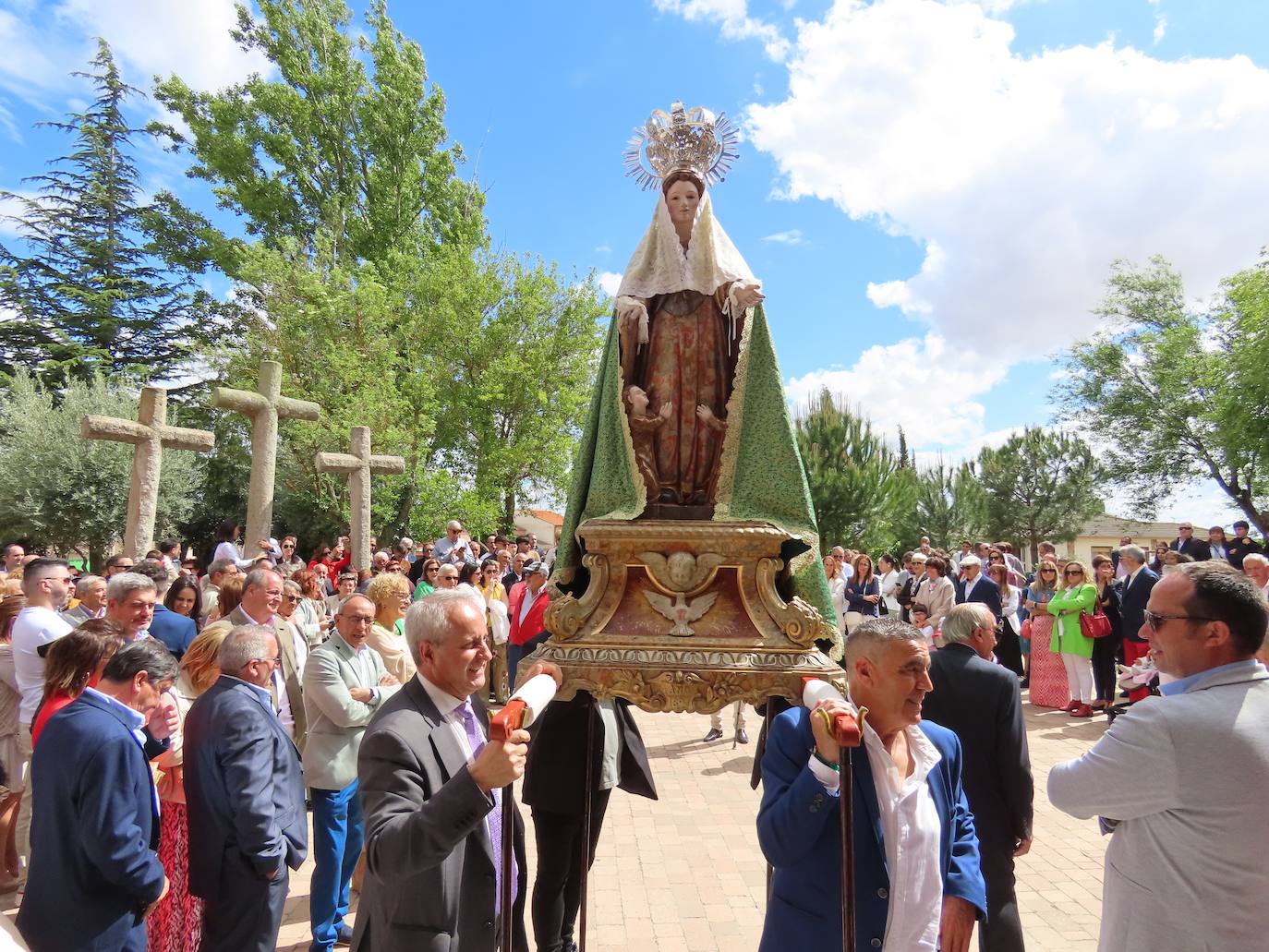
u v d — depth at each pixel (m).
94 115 29.50
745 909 4.95
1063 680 10.91
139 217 29.30
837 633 2.91
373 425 20.17
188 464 20.50
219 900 3.44
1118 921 2.32
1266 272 21.28
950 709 3.65
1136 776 2.23
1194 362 26.77
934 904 2.30
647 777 4.52
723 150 3.37
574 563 3.26
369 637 5.66
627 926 4.71
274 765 3.66
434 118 28.08
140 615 5.00
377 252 26.66
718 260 3.25
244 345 24.52
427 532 21.97
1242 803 2.11
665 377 3.25
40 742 3.09
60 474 18.03
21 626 5.31
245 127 26.69
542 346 25.08
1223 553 12.48
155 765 3.99
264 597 5.36
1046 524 37.75
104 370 26.69
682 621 2.89
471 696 2.94
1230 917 2.11
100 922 3.00
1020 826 3.55
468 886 2.56
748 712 11.38
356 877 5.47
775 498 3.13
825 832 2.33
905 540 35.88
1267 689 2.24
